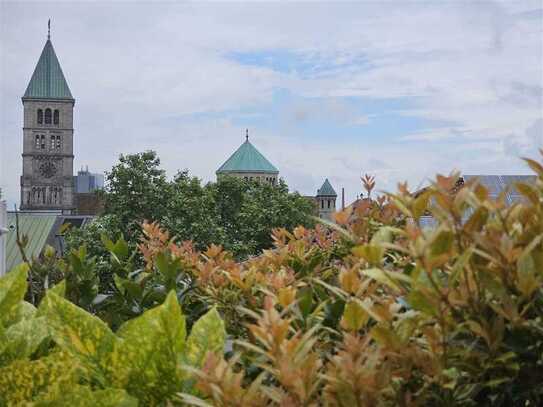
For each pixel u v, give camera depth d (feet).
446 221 6.68
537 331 6.35
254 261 14.24
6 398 6.17
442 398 6.34
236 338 11.34
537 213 7.01
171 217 300.81
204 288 13.34
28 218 270.26
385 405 6.21
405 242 9.34
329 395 6.02
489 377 6.40
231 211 360.89
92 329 6.91
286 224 348.18
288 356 6.03
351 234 11.49
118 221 289.74
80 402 6.11
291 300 8.46
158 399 6.73
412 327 6.59
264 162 548.72
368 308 6.80
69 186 527.40
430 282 6.57
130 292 15.06
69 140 527.81
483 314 6.53
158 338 6.72
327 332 8.78
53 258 18.42
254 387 6.20
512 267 6.46
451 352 6.40
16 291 7.72
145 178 302.86
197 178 311.27
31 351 6.91
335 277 12.34
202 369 6.28
